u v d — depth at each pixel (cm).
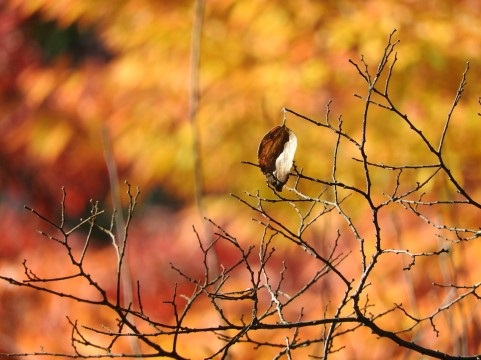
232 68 1023
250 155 1047
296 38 1005
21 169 1369
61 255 1084
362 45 959
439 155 419
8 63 1353
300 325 421
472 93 947
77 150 1230
